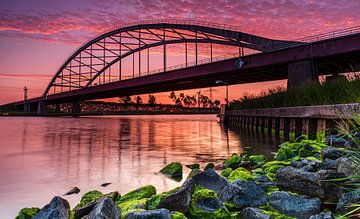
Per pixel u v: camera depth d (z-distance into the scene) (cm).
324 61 3412
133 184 728
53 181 776
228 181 529
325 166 538
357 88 1047
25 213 447
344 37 2895
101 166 987
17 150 1465
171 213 388
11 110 16562
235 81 6150
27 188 705
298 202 418
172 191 455
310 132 1477
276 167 675
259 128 2623
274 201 433
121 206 458
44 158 1191
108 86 8569
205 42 6862
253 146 1448
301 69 3272
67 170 923
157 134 2516
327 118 1224
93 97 11388
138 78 7175
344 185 442
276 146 1401
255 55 3928
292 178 497
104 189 688
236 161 880
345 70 4175
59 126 4047
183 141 1870
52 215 372
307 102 1645
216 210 414
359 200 374
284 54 3494
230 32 5600
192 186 473
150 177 798
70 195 642
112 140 1981
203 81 6188
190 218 408
